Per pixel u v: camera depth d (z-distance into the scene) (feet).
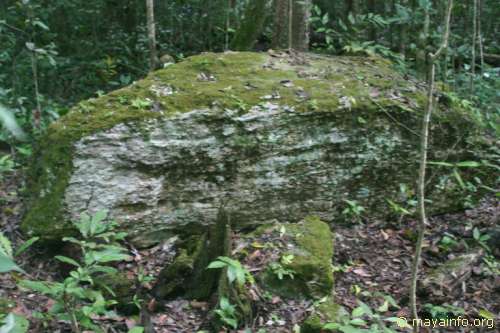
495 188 18.07
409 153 16.79
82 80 26.48
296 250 13.38
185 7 32.14
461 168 17.42
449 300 12.92
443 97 17.75
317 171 15.97
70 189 13.78
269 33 33.12
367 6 32.68
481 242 14.53
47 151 14.35
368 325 11.87
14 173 18.54
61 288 9.74
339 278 13.94
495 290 13.34
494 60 30.94
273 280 12.65
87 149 13.87
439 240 15.56
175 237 14.93
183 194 14.90
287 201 15.88
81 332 11.23
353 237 16.02
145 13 31.24
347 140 16.08
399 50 26.53
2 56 23.50
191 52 31.55
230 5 32.78
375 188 16.72
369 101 16.35
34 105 21.93
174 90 15.34
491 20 35.68
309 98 15.93
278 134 15.42
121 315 12.39
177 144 14.56
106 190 14.05
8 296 12.56
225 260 10.48
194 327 11.96
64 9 29.01
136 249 14.49
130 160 14.19
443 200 17.40
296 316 12.09
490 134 19.25
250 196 15.48
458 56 24.68
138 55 29.19
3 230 14.97
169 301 12.69
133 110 14.47
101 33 30.25
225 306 11.56
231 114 14.96
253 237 14.03
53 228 13.71
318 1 36.73
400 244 15.71
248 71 16.81
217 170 15.07
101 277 12.70
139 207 14.46
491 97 21.16
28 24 20.89
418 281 13.34
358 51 22.58
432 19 27.76
